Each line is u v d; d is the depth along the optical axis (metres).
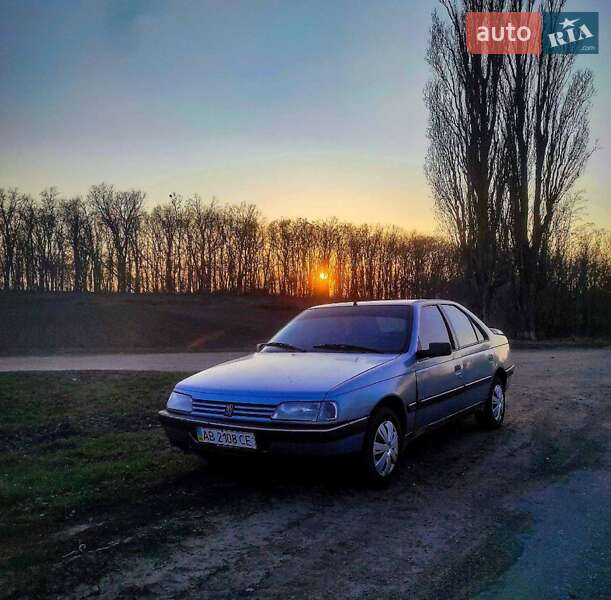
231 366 5.04
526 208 25.72
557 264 30.61
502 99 25.00
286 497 4.26
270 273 68.00
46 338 25.69
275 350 5.54
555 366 14.65
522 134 25.22
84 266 60.94
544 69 25.45
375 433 4.39
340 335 5.48
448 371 5.50
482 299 25.59
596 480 4.73
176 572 3.06
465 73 25.08
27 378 10.30
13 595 2.81
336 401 4.06
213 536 3.54
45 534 3.57
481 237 25.34
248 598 2.79
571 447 5.86
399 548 3.38
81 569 3.09
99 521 3.79
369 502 4.17
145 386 9.54
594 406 8.31
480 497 4.29
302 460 4.03
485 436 6.38
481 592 2.85
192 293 59.38
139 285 63.50
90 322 29.75
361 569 3.10
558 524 3.76
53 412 7.43
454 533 3.60
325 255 68.69
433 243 59.44
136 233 63.25
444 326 5.90
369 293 68.44
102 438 6.12
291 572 3.07
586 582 2.95
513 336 28.58
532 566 3.14
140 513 3.93
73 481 4.58
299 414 4.03
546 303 31.36
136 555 3.27
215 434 4.26
